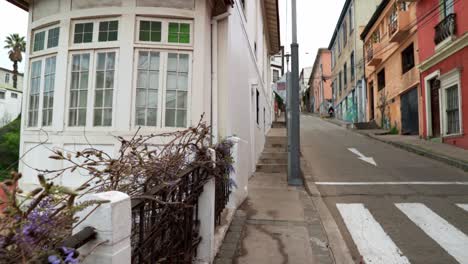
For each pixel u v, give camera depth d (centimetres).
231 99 581
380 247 402
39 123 566
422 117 1404
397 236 435
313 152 1229
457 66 1124
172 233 244
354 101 2608
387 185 718
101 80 537
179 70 539
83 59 546
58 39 556
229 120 562
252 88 954
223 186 440
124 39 529
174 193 247
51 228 130
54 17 559
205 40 545
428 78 1343
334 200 614
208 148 348
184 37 543
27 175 562
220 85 570
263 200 607
